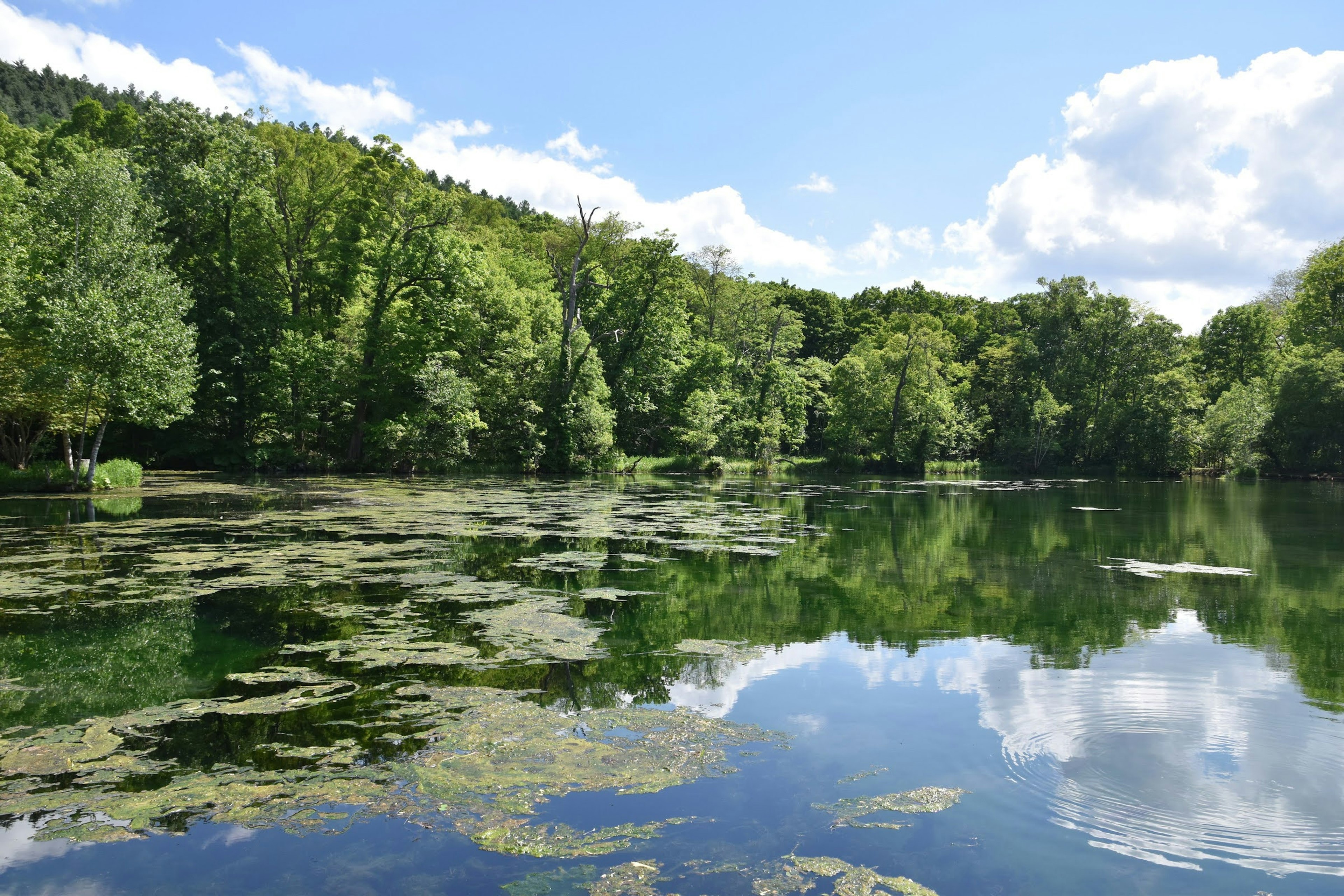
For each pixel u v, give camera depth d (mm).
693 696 6020
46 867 3520
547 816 4059
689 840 3797
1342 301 49625
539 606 9016
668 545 14555
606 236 45219
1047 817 4031
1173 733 5246
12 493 21844
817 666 6863
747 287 59281
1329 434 45875
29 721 5324
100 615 8312
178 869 3510
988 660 7059
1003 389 62406
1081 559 13594
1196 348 61844
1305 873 3486
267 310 33000
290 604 8906
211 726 5258
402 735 5133
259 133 35406
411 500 22109
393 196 36875
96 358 21141
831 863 3568
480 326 37875
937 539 16281
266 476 30609
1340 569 12531
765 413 52000
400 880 3426
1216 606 9609
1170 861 3594
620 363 45781
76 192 23516
